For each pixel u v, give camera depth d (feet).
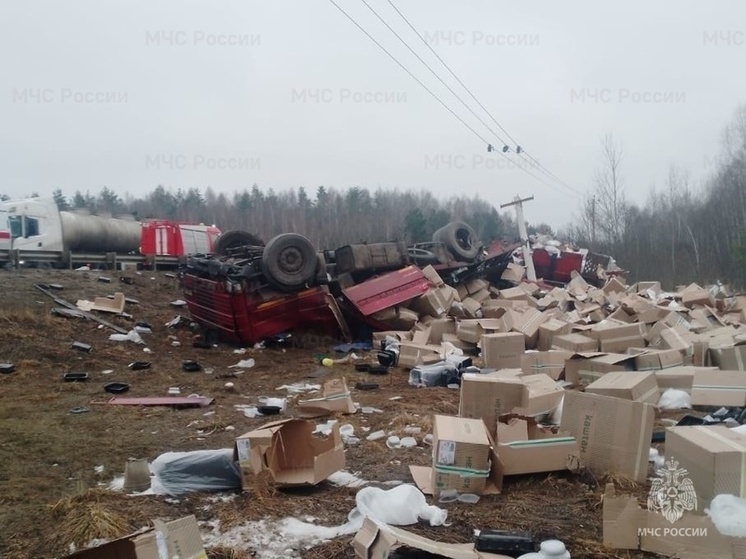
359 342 46.93
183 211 199.62
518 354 34.30
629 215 147.74
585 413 17.78
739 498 13.05
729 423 21.34
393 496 15.21
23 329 39.17
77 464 19.56
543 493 16.48
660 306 48.67
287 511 15.56
